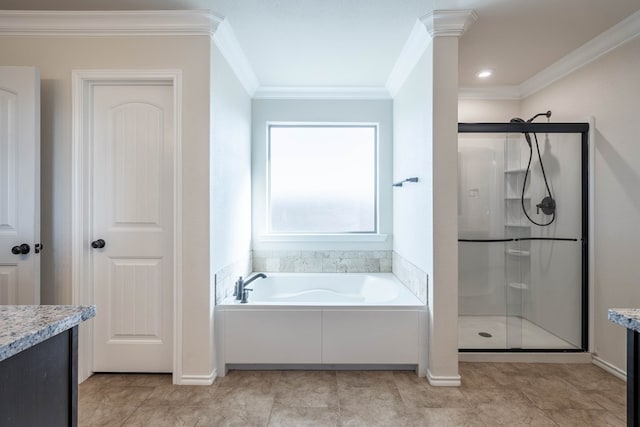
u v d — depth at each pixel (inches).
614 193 90.5
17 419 28.3
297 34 89.3
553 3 75.8
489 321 110.2
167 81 83.5
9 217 77.0
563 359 96.8
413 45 92.3
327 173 134.3
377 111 130.0
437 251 82.3
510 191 109.3
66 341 34.2
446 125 81.8
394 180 126.3
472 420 69.2
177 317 81.7
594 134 96.9
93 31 81.4
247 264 121.2
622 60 87.5
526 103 129.8
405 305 86.6
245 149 118.0
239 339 86.7
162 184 85.4
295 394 78.5
